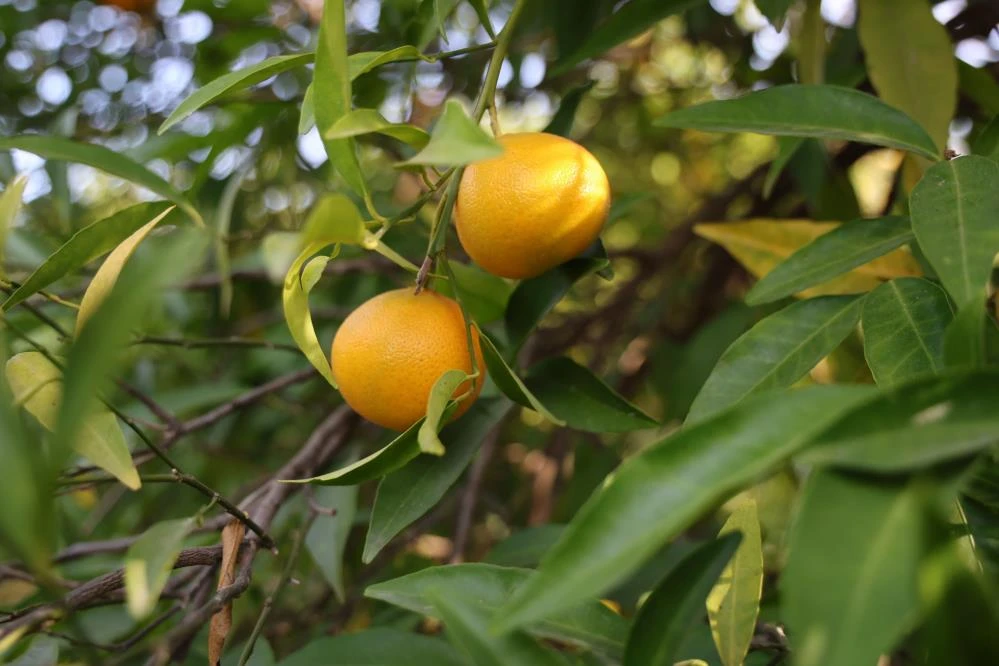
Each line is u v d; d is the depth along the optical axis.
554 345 0.78
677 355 0.81
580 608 0.39
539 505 0.75
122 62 0.87
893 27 0.54
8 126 0.86
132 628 0.57
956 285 0.37
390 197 0.87
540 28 0.71
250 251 0.82
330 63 0.40
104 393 0.39
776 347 0.43
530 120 0.95
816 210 0.66
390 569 0.70
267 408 0.83
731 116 0.45
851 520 0.30
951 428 0.30
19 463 0.31
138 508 0.84
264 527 0.49
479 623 0.35
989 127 0.45
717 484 0.30
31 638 0.41
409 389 0.42
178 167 0.85
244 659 0.44
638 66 0.98
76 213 0.83
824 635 0.28
